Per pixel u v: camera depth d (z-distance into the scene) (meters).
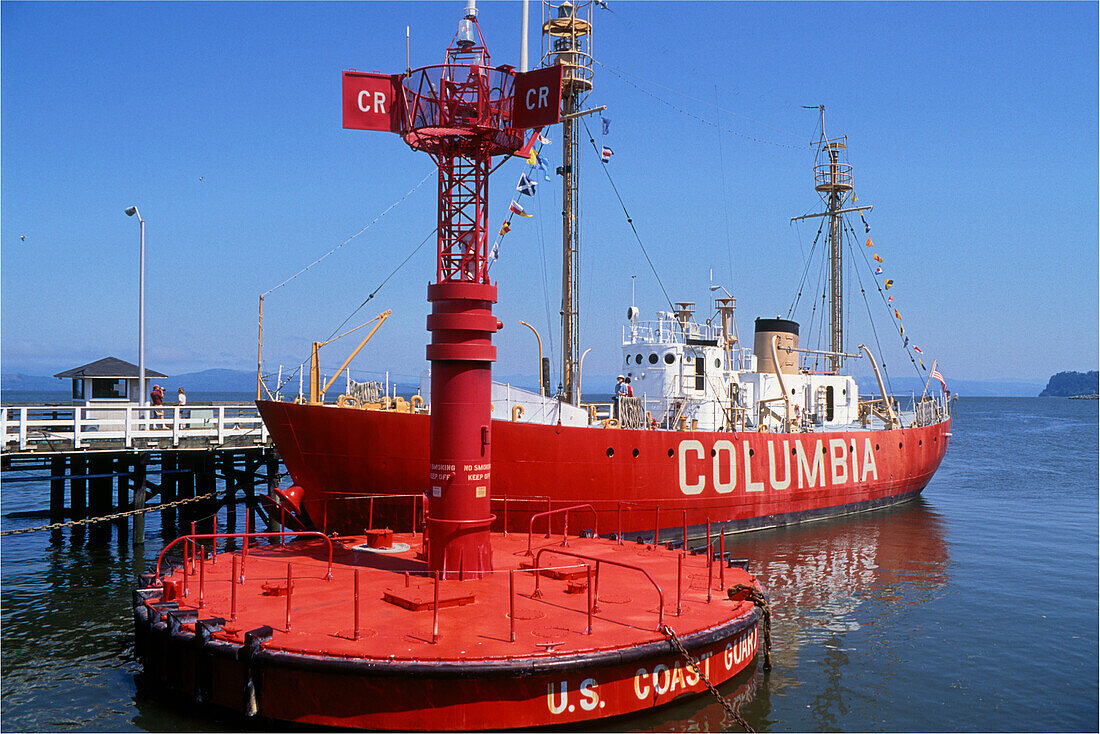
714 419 29.30
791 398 33.06
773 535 27.42
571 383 27.25
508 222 23.28
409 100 13.98
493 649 10.87
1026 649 15.72
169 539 25.97
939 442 38.59
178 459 27.03
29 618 17.28
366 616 12.25
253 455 26.50
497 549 17.23
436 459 14.43
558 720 10.88
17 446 22.42
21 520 29.31
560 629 11.73
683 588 14.22
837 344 40.56
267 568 15.36
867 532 28.16
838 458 31.02
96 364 29.55
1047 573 22.08
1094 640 16.30
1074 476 46.69
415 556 16.36
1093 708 13.05
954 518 31.42
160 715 12.16
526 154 14.87
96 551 24.14
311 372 20.31
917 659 15.10
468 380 14.30
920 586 20.53
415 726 10.57
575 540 18.50
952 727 12.30
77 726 11.84
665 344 28.81
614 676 11.20
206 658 11.52
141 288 27.56
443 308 14.23
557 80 13.62
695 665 11.29
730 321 31.33
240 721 11.36
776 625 17.05
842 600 19.12
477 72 13.84
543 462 21.45
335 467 19.56
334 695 10.70
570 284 27.39
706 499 25.55
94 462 26.42
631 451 23.19
